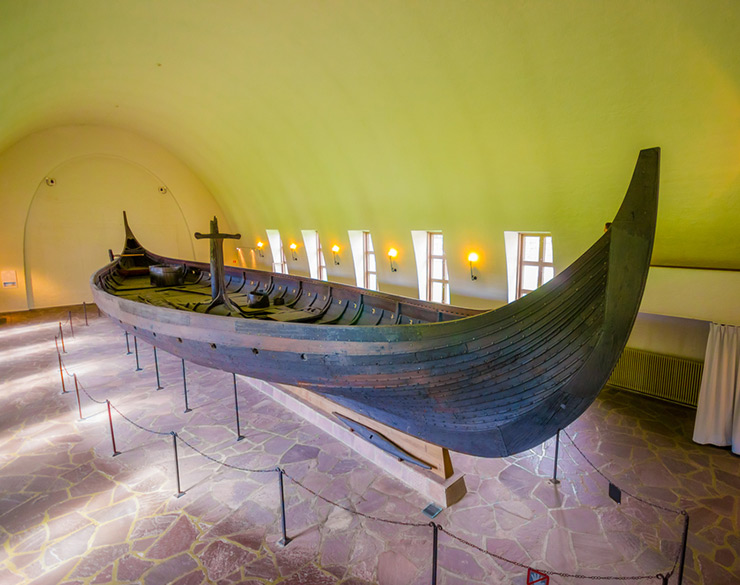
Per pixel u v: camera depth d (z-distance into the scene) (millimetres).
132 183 18844
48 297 17219
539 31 6164
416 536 4398
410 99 8672
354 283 14711
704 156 5770
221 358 5699
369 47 8141
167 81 12023
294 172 13953
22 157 15898
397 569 3969
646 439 6367
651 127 6020
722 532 4426
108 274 11969
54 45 8969
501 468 5664
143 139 18703
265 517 4703
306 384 5109
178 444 6320
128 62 10695
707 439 6160
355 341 4316
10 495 5125
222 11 8406
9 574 3938
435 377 4133
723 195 5891
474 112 7906
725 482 5297
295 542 4320
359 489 5195
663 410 7301
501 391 4012
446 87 7902
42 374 9469
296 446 6234
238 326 5121
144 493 5141
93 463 5824
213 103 12914
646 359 7805
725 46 4859
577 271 3494
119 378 9188
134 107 15008
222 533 4457
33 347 11617
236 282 11281
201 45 9773
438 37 7203
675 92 5539
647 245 3176
